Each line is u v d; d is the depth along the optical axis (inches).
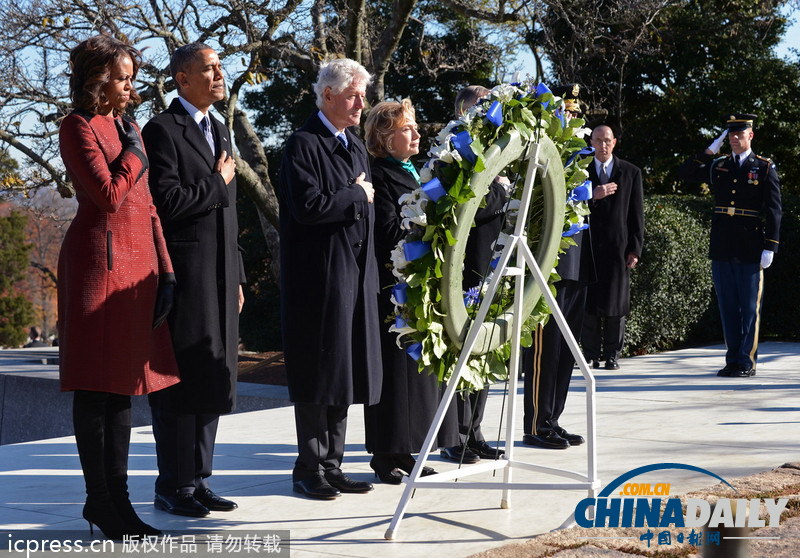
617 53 664.4
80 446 140.7
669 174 762.8
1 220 1596.9
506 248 153.0
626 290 354.0
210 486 181.2
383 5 669.9
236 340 166.6
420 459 146.2
